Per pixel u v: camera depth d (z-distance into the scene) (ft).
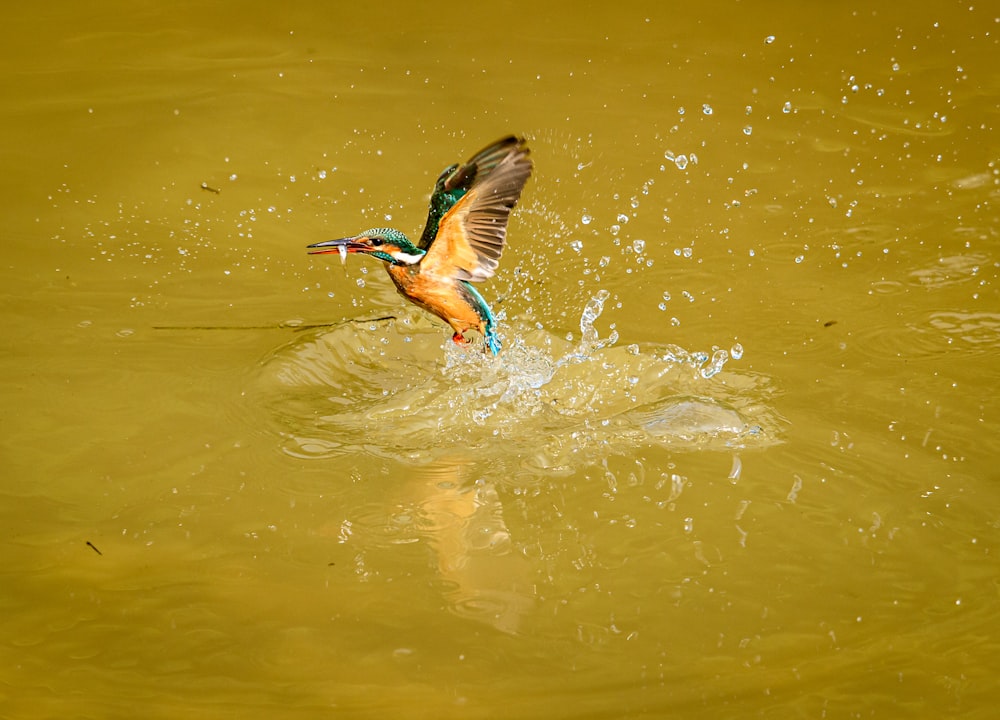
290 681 44.21
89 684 43.86
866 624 48.08
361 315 75.97
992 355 71.82
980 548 53.16
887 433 63.00
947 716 42.70
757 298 79.92
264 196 93.04
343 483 58.08
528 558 52.37
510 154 56.13
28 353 69.51
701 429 63.00
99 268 81.05
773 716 42.55
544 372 68.85
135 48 117.39
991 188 95.14
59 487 56.70
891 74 114.83
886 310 77.92
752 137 103.71
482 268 61.41
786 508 56.29
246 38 120.57
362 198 93.25
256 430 62.54
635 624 47.96
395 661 45.47
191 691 43.55
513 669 45.09
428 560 52.11
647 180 96.89
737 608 49.06
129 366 68.69
